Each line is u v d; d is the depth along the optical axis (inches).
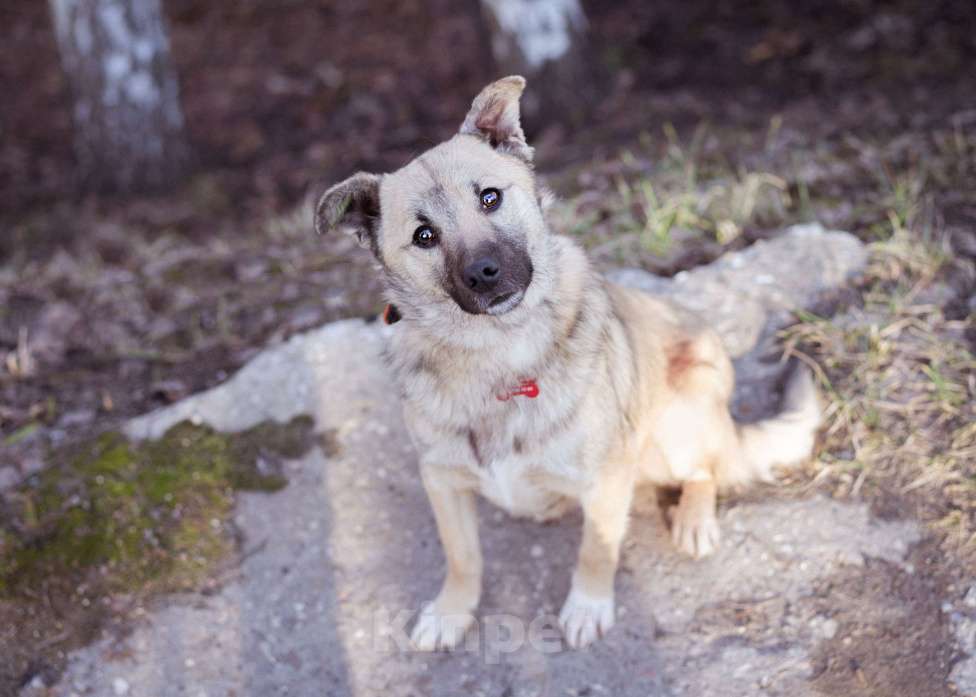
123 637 153.3
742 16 358.9
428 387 133.7
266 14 430.3
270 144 349.7
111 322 221.6
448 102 354.9
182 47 415.2
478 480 137.6
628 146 271.3
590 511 139.4
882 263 193.2
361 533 164.9
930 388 167.3
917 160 228.4
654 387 149.6
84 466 175.0
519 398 131.1
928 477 154.1
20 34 439.5
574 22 301.4
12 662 151.1
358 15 421.7
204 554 163.3
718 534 152.3
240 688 146.7
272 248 249.6
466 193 125.6
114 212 308.5
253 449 175.9
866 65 308.7
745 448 159.8
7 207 324.2
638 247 211.9
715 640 141.9
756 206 218.5
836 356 175.8
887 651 135.3
